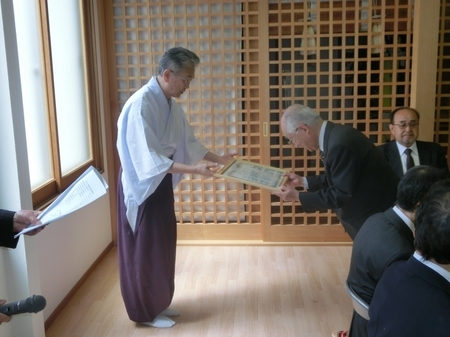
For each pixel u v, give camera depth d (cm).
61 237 290
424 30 315
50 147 286
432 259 118
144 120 243
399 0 360
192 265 352
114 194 387
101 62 367
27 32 262
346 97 369
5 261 222
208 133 384
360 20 357
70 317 281
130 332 265
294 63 366
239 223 393
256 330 265
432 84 320
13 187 216
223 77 371
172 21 365
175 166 247
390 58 361
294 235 389
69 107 323
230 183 392
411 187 149
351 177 229
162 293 267
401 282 122
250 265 351
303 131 237
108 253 380
